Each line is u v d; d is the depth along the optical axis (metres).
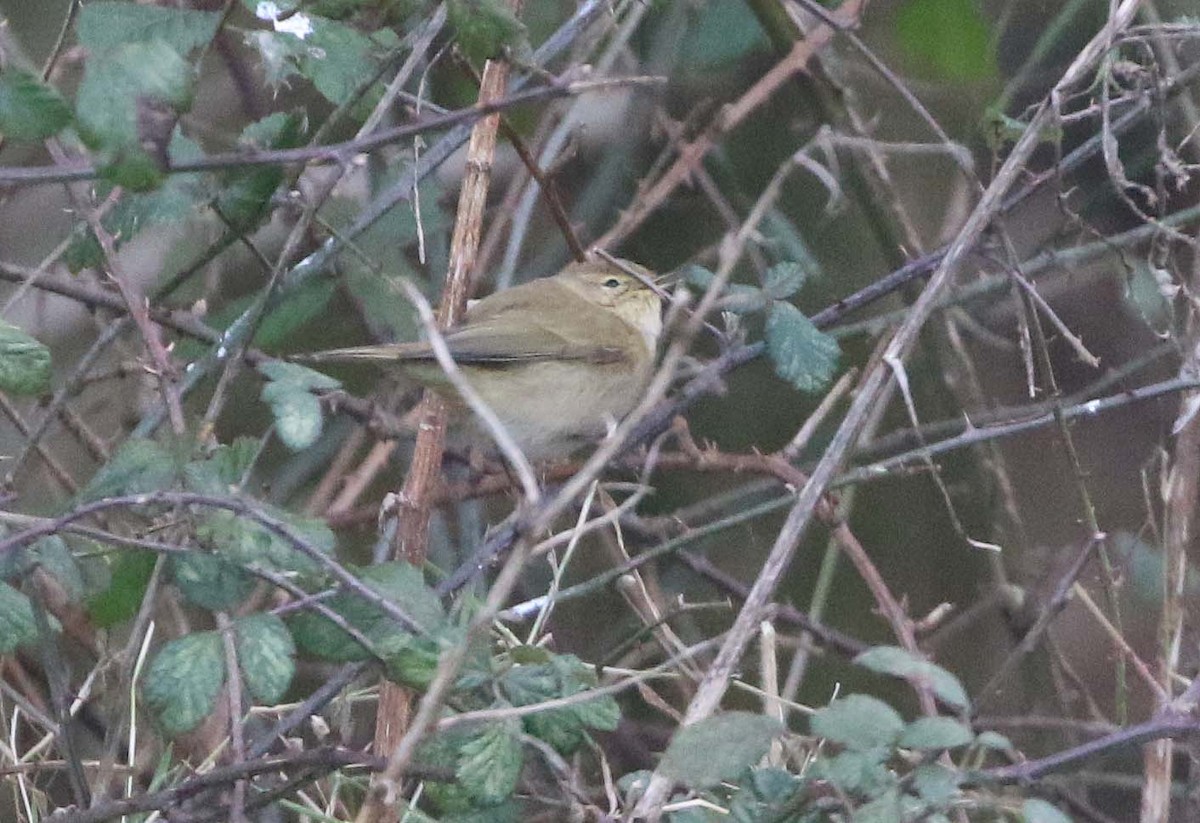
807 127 12.26
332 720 8.26
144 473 5.78
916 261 8.64
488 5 5.84
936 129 8.71
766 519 12.84
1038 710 10.62
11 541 5.38
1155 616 11.27
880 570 12.77
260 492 8.71
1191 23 8.31
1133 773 11.07
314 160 5.52
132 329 8.59
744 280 12.04
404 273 8.89
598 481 8.82
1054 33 10.70
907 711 11.84
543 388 10.23
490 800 5.45
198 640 5.48
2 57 7.42
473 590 7.37
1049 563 10.71
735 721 5.30
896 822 4.99
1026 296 8.60
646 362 10.73
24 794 7.43
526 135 10.98
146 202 6.95
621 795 7.11
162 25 6.75
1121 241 8.77
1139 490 12.97
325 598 5.51
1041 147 11.78
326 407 8.55
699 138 10.15
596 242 10.77
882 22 12.10
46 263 7.59
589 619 11.27
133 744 7.49
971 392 10.79
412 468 7.29
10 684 8.82
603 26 10.89
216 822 6.17
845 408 12.84
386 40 7.45
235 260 9.82
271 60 6.77
